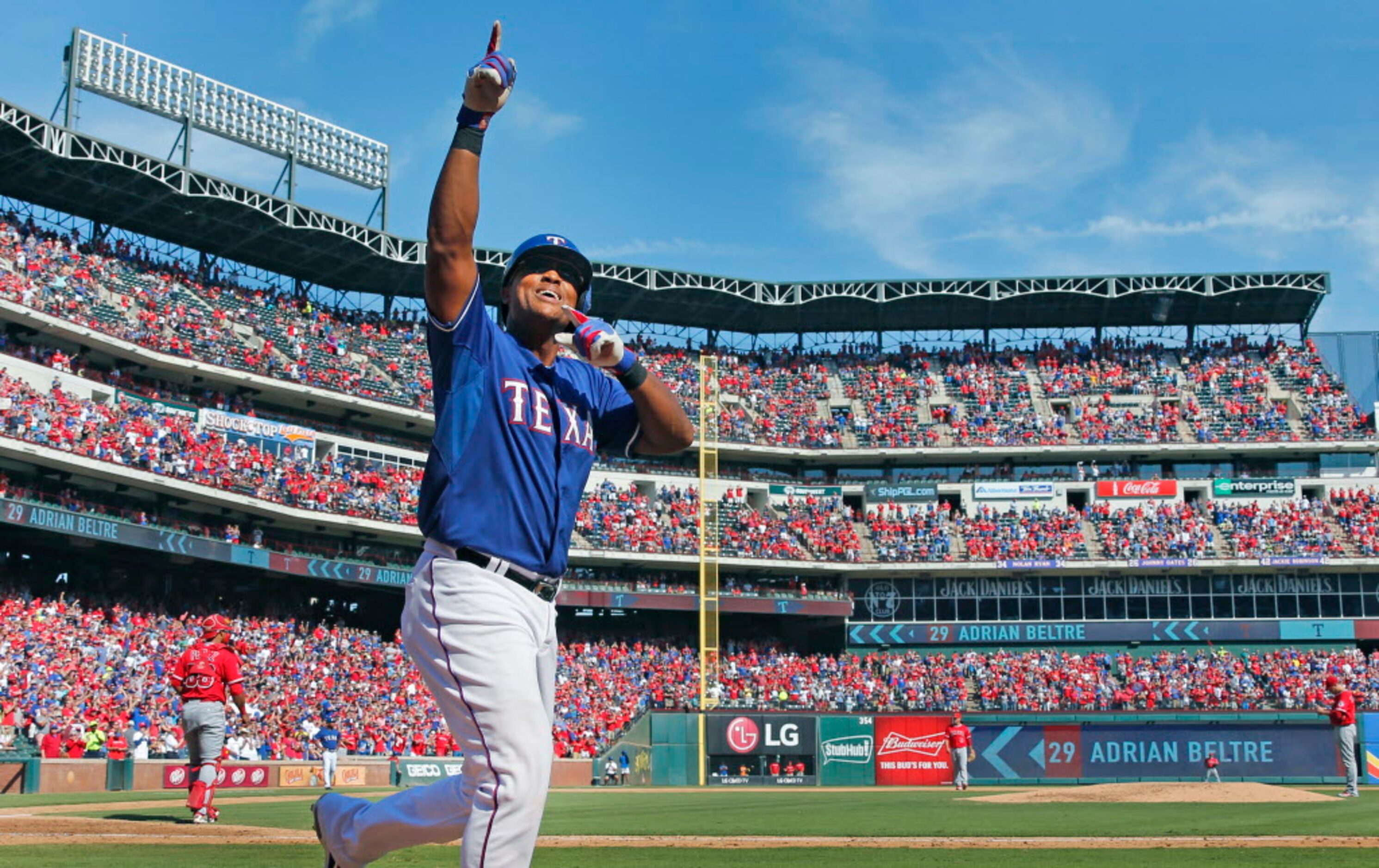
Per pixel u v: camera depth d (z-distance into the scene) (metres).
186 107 56.59
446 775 43.62
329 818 6.01
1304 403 64.25
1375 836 13.77
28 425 41.56
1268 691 53.94
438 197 5.04
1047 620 59.34
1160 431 62.91
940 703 54.50
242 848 11.24
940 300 66.81
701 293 65.75
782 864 10.18
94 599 45.81
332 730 35.72
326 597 57.00
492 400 5.27
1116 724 48.03
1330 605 58.19
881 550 60.56
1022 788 42.25
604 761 47.72
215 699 15.05
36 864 9.16
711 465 62.47
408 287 64.38
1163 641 58.31
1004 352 70.06
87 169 50.72
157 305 53.41
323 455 56.31
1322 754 46.72
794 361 70.12
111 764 32.44
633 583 58.19
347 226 58.62
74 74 52.41
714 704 53.25
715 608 57.03
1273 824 16.03
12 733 32.56
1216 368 67.38
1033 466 64.88
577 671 53.44
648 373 5.89
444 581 5.18
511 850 4.99
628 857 10.98
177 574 51.50
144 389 50.94
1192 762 47.25
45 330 46.34
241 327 56.66
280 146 60.03
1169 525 59.94
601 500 59.75
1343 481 61.44
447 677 5.11
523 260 5.78
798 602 58.22
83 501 44.84
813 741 49.34
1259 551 57.94
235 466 50.00
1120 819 17.22
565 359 6.05
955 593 60.25
